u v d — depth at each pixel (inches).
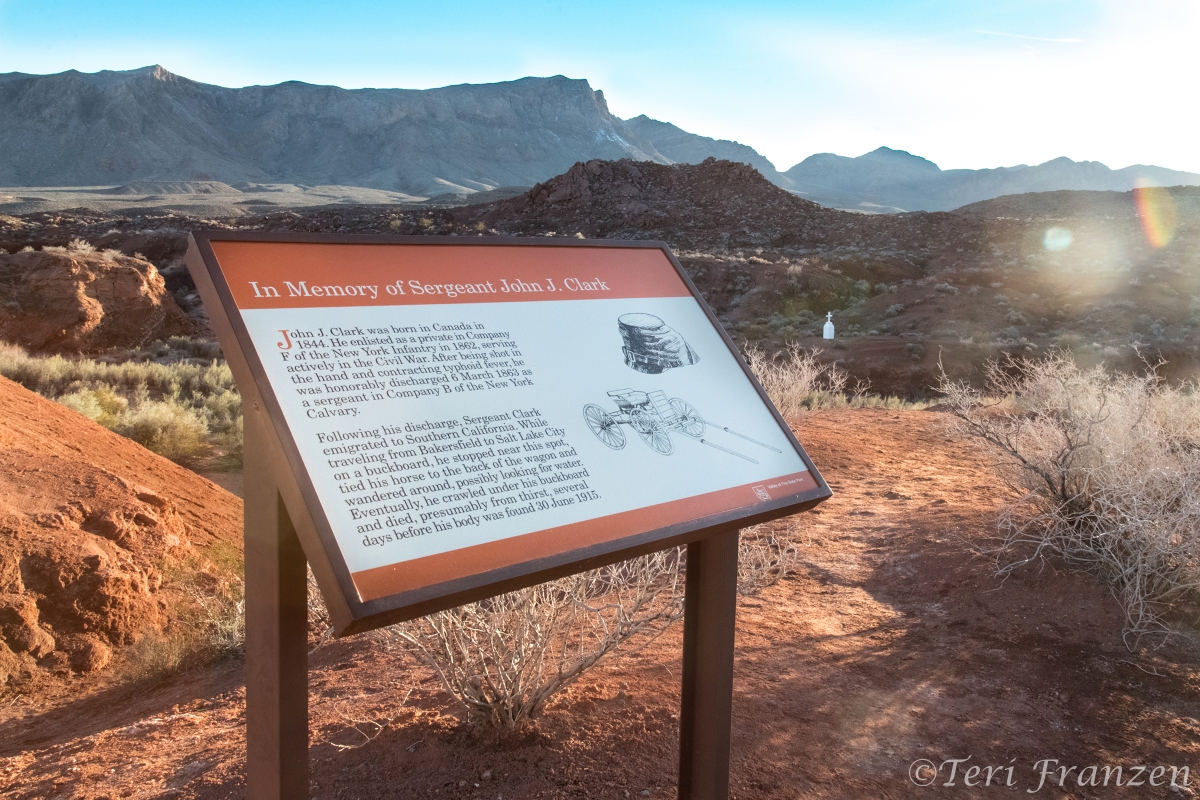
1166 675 168.9
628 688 152.9
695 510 101.7
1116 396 248.4
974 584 215.5
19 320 1005.8
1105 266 1822.1
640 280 122.9
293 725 86.6
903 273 2049.7
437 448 88.1
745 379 122.3
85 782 131.3
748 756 134.8
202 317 1465.3
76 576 213.9
